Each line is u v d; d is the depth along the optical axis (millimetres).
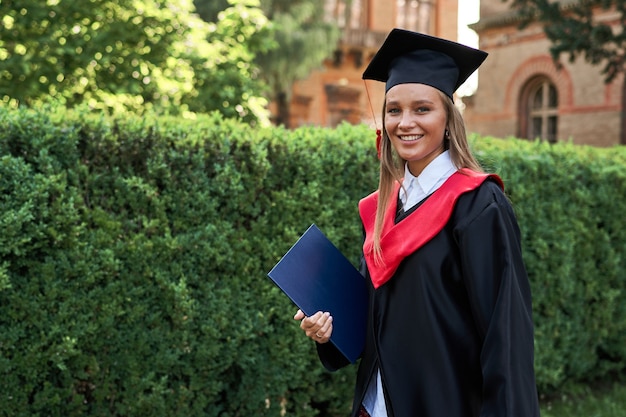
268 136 3650
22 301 2912
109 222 3096
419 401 1808
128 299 3154
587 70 17344
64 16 5996
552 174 4840
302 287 2031
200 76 6340
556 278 4859
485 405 1708
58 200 2932
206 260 3334
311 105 23953
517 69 18938
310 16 17703
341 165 3785
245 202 3475
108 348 3174
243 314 3467
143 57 6172
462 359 1801
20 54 5926
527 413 1684
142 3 6297
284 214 3600
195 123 3568
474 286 1756
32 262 2957
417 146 1902
